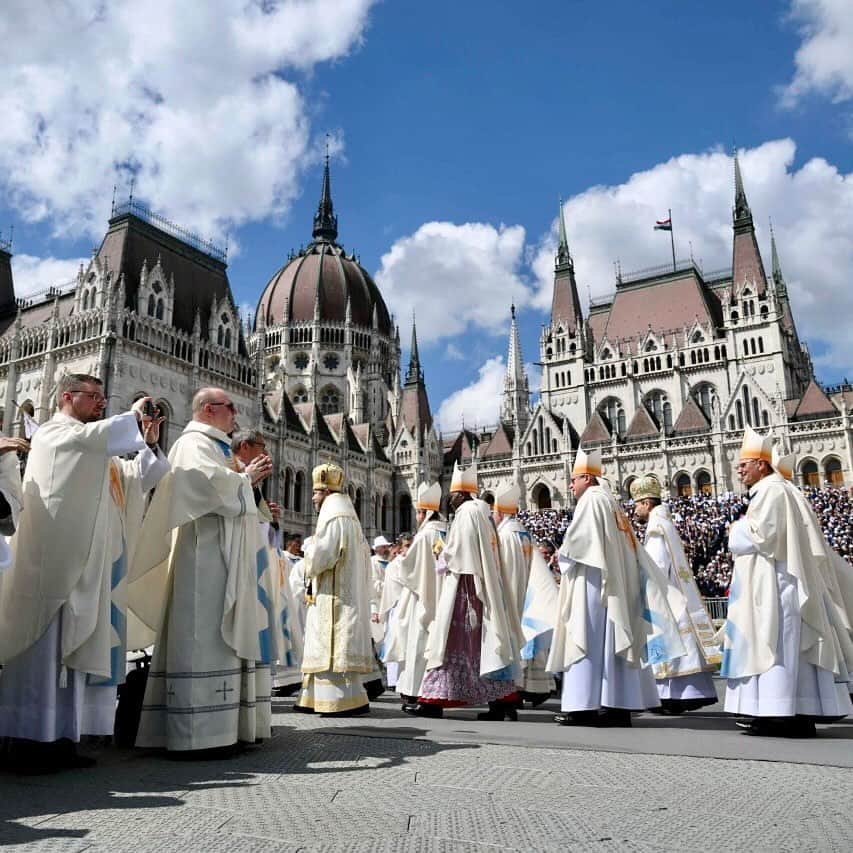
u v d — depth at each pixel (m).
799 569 10.52
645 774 7.39
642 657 12.12
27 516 8.15
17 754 7.89
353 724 11.52
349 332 119.06
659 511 16.08
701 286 105.25
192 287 73.06
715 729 11.37
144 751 8.96
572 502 91.25
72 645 7.80
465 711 15.64
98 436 8.20
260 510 10.75
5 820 5.78
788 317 111.31
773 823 5.66
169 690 8.46
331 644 12.73
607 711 11.92
